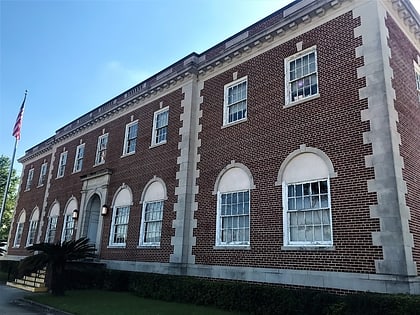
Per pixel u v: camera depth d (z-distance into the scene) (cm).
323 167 1119
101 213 2064
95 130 2461
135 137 2034
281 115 1297
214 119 1587
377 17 1102
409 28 1319
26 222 3100
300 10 1302
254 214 1280
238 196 1374
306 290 988
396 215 918
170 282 1373
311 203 1123
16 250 3100
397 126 1034
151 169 1819
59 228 2489
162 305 1208
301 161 1186
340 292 980
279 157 1255
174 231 1555
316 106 1190
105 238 1986
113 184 2072
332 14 1229
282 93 1320
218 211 1423
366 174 1005
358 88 1089
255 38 1458
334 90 1152
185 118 1694
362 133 1044
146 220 1762
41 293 1552
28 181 3350
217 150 1519
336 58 1177
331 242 1041
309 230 1107
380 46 1070
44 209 2781
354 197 1016
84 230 2205
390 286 889
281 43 1383
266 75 1405
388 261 906
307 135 1189
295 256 1112
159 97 1938
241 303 1102
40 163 3222
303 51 1291
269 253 1189
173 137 1739
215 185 1473
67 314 1062
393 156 963
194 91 1722
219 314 1038
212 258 1386
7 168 5362
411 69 1248
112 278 1672
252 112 1416
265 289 1059
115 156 2139
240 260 1277
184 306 1192
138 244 1738
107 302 1270
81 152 2561
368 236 959
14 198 5328
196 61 1767
